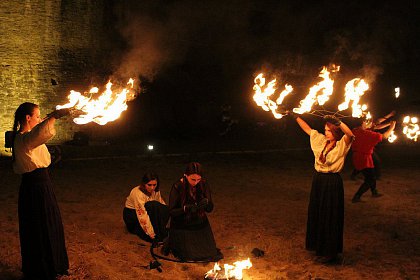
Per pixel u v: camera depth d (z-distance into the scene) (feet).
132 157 47.98
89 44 58.80
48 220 15.98
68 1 56.65
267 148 57.06
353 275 17.97
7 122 54.19
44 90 56.65
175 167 43.70
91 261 18.45
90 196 31.14
